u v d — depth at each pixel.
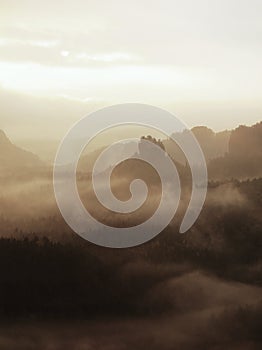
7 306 75.19
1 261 83.94
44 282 80.69
